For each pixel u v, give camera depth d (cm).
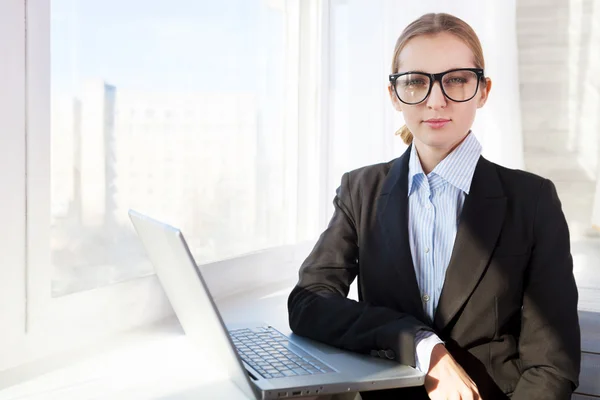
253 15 179
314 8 203
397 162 127
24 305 119
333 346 117
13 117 113
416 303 117
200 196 164
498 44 183
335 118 207
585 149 193
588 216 194
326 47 205
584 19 191
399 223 120
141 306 148
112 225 139
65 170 127
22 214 117
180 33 154
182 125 157
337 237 128
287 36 194
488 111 185
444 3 187
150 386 108
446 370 102
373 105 195
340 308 117
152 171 149
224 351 100
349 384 97
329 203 211
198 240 165
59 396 104
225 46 169
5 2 110
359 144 198
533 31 195
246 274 184
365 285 123
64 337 128
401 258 118
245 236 183
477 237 114
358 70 196
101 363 121
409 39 118
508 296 114
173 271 107
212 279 170
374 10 193
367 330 111
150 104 147
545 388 108
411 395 117
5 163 112
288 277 200
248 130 180
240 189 179
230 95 172
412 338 105
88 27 131
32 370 116
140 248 148
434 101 114
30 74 116
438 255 118
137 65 143
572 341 111
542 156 197
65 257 128
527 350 113
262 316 154
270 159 190
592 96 192
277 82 191
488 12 184
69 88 127
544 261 115
